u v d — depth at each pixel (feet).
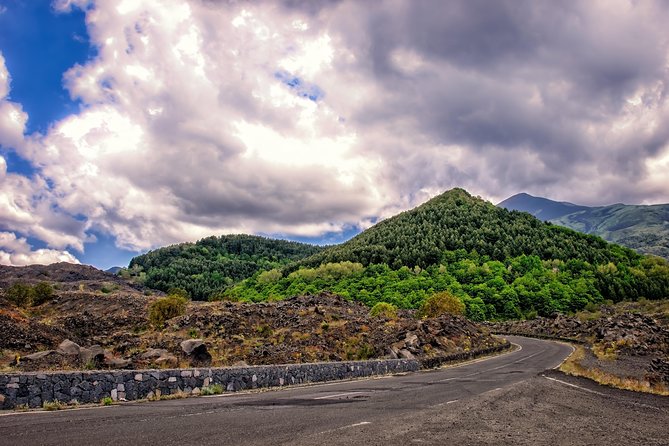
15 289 235.40
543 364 118.42
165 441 22.93
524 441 25.70
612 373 90.02
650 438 28.58
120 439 23.31
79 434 24.56
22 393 34.68
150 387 43.68
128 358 80.23
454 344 150.71
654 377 71.41
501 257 556.92
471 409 38.24
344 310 180.34
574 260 503.61
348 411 35.47
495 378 77.87
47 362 63.21
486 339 181.47
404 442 23.86
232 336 120.88
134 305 225.56
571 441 26.35
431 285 453.17
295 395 48.03
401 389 56.90
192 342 85.81
